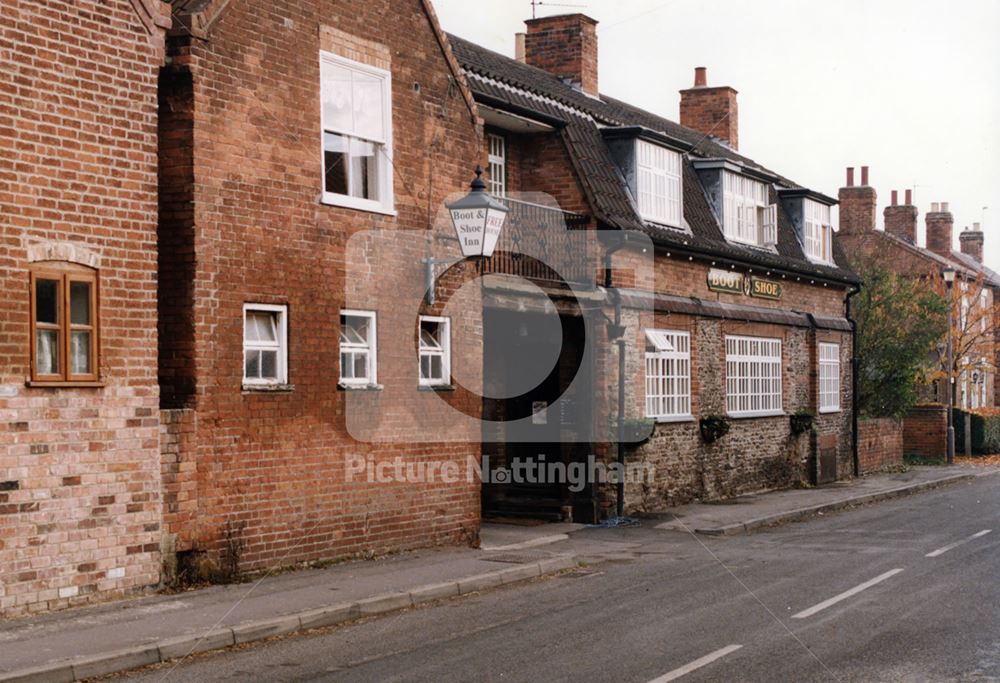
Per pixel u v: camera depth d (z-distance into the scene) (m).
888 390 34.97
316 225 13.93
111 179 11.41
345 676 8.68
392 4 15.34
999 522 19.75
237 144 12.84
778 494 25.59
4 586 10.32
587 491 20.34
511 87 19.89
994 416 41.56
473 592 13.05
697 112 33.59
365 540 14.70
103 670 8.85
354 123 14.76
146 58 11.80
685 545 17.34
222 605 11.15
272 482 13.20
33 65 10.70
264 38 13.22
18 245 10.52
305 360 13.73
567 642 9.92
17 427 10.44
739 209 26.69
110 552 11.27
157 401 11.76
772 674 8.62
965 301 46.12
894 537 17.81
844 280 31.11
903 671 8.70
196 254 12.29
